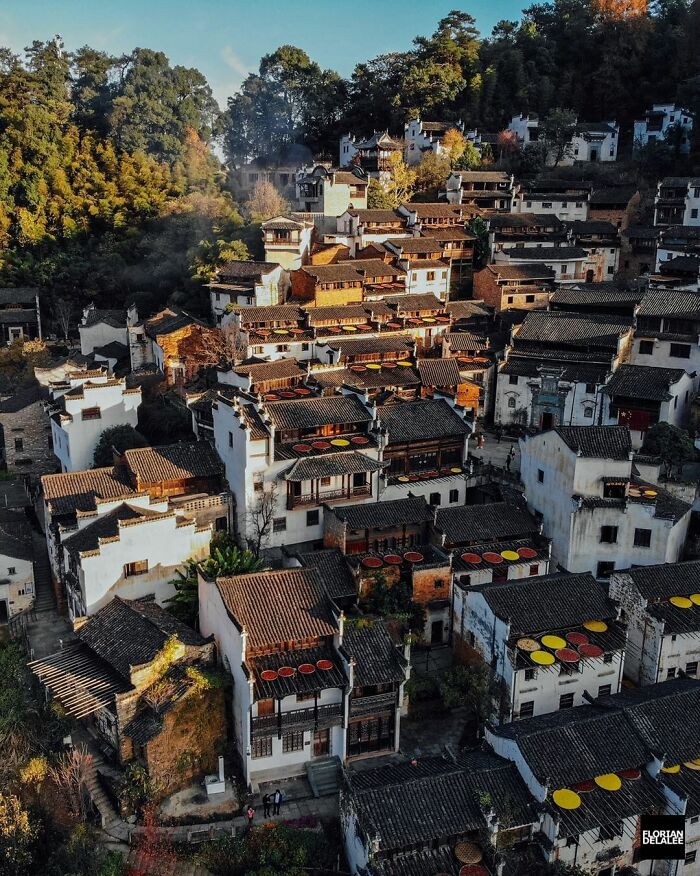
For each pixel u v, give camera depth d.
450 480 68.31
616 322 87.44
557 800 39.19
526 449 65.50
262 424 61.75
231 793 45.28
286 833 42.12
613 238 118.94
